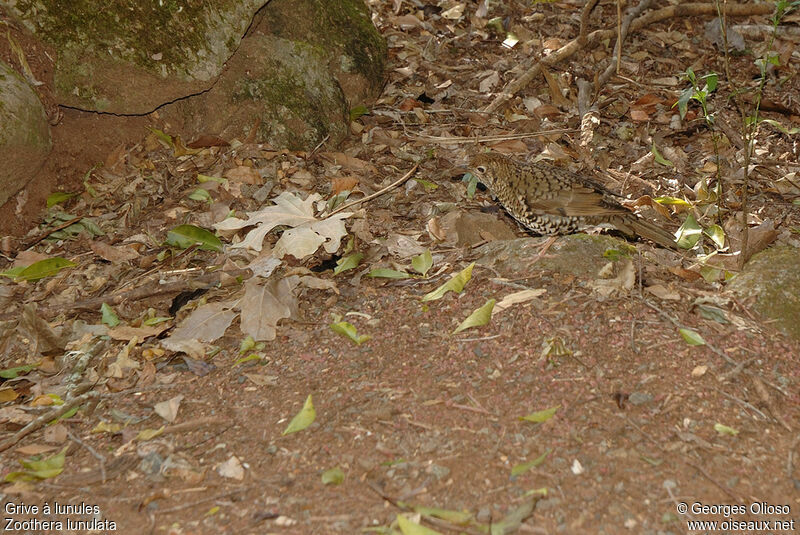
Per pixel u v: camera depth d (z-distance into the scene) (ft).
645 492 10.78
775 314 14.11
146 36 19.21
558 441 11.60
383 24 26.40
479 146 21.50
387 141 21.54
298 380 13.51
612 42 26.00
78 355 15.02
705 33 27.07
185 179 19.75
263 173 19.72
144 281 16.88
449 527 10.44
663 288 14.67
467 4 27.78
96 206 19.11
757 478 11.01
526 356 13.23
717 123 22.03
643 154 21.44
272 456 11.94
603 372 12.78
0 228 18.21
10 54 17.93
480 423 12.03
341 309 15.33
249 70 21.36
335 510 10.85
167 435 12.71
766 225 17.01
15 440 13.05
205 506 11.21
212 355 14.64
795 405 12.28
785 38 26.68
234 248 17.11
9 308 16.51
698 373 12.72
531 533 10.27
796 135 21.84
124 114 19.75
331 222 16.89
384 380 13.16
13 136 17.08
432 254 16.66
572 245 15.52
